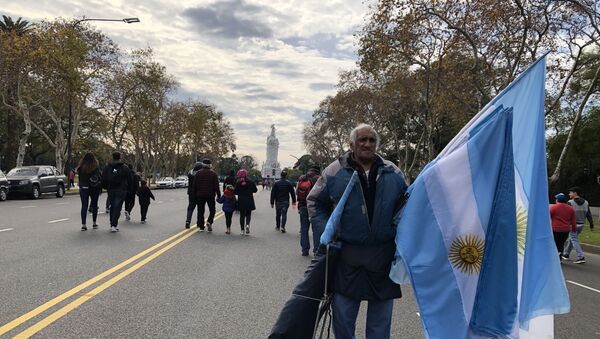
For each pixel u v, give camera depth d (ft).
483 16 72.18
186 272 26.84
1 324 16.74
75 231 41.68
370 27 83.56
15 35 105.60
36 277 23.86
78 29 119.65
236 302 21.04
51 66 106.22
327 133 269.03
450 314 11.32
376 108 162.71
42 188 93.15
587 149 121.90
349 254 11.96
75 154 211.82
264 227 54.03
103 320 17.71
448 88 89.25
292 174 380.78
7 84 111.86
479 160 11.71
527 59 75.87
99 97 146.00
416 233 11.64
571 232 43.21
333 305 12.24
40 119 172.55
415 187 11.96
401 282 11.94
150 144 226.17
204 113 261.24
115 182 42.09
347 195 11.71
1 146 184.65
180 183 229.04
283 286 24.44
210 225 47.19
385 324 12.24
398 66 95.71
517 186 12.09
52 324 16.96
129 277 24.84
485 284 11.33
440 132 165.37
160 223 52.49
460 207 11.54
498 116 11.84
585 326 20.58
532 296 11.66
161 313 18.94
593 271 37.99
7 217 52.37
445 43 83.76
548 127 132.57
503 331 11.17
